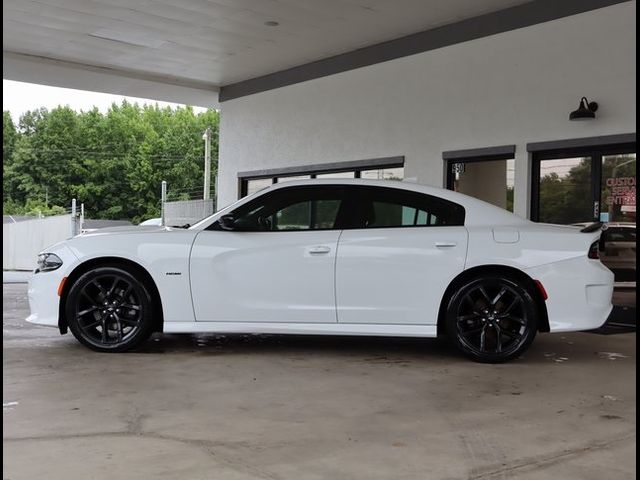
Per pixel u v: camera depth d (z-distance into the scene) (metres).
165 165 62.34
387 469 3.15
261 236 5.77
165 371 5.18
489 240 5.52
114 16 10.23
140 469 3.12
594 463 3.26
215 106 16.22
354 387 4.73
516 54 9.10
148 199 61.97
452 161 10.12
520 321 5.50
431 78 10.25
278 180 13.39
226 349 6.12
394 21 9.98
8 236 20.55
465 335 5.56
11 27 10.85
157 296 5.87
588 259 5.47
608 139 8.11
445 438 3.62
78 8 9.91
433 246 5.55
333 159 11.91
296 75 12.71
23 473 3.05
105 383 4.77
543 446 3.50
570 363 5.60
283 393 4.54
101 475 3.04
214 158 63.31
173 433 3.66
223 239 5.77
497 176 9.52
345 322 5.62
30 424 3.80
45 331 7.14
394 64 10.83
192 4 9.62
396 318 5.57
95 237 5.90
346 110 11.68
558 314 5.43
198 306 5.72
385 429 3.77
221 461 3.23
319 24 10.26
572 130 8.48
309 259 5.63
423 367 5.40
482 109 9.53
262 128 13.54
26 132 70.88
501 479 3.04
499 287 5.51
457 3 9.14
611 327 7.70
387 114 10.95
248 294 5.68
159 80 13.91
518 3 9.06
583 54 8.37
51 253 5.91
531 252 5.46
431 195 5.80
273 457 3.30
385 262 5.57
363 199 5.83
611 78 8.09
